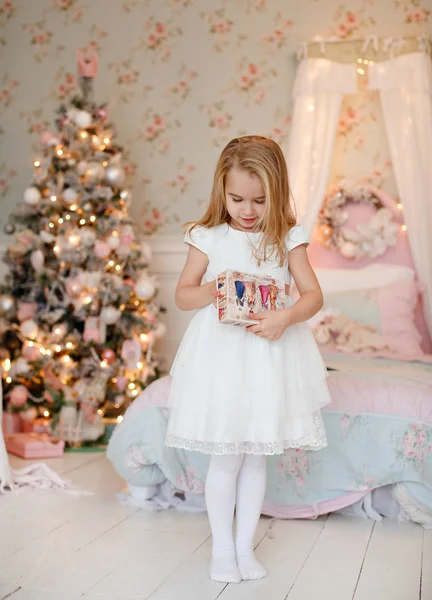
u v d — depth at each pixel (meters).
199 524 2.54
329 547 2.31
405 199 4.05
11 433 3.96
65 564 2.12
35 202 3.91
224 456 2.06
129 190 4.66
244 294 1.99
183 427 1.98
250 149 2.06
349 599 1.90
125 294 3.89
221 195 2.13
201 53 4.57
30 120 4.72
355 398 2.62
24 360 3.80
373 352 3.78
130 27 4.64
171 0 4.59
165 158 4.62
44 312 3.88
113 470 3.33
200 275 2.17
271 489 2.63
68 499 2.81
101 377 3.78
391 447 2.55
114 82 4.66
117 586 1.96
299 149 4.10
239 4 4.52
